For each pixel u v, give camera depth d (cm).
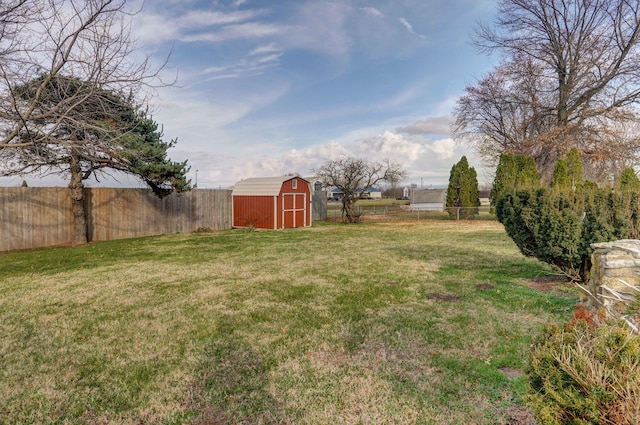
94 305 467
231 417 230
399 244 1030
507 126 2130
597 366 138
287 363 303
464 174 2080
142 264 747
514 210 554
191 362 307
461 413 230
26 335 369
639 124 1816
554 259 527
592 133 1656
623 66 1591
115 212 1222
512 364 293
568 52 1695
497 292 507
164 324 397
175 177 1172
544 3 1666
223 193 1638
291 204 1631
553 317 403
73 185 1061
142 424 225
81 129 672
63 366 302
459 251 888
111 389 266
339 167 1988
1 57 557
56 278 621
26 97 628
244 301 479
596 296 349
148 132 1150
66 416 234
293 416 230
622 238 456
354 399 248
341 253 877
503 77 1922
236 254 873
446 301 469
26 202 998
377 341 344
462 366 291
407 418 226
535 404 142
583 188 544
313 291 526
